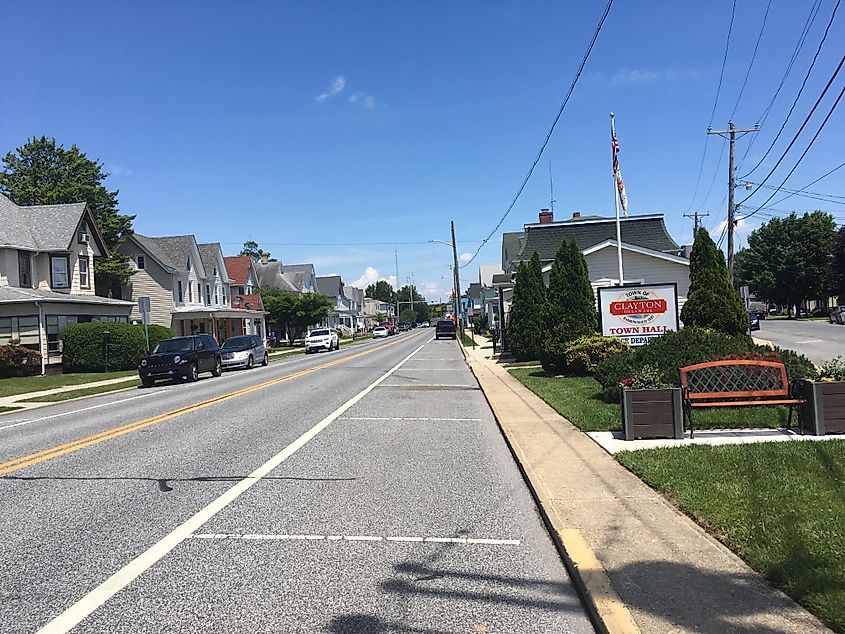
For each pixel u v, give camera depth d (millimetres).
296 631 4207
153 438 11656
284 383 22453
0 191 48156
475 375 23547
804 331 38938
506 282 40844
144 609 4547
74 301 32781
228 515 6789
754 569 4773
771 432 9602
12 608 4586
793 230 69562
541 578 5074
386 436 11586
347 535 6133
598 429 10656
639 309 19859
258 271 82875
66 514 6898
